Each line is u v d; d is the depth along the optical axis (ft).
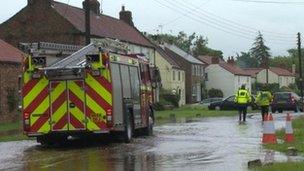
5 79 129.70
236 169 44.47
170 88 282.77
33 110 65.57
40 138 68.59
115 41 71.26
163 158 52.47
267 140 64.75
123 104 68.85
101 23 215.51
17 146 68.59
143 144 66.74
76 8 210.38
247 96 113.80
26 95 65.72
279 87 402.11
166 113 163.73
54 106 65.21
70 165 49.03
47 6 193.57
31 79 65.57
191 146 63.31
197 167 46.01
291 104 173.88
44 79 65.21
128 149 61.46
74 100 64.90
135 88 75.05
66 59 65.92
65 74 64.54
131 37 234.99
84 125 64.59
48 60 66.85
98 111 64.59
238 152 56.65
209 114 157.28
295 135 71.61
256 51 591.37
